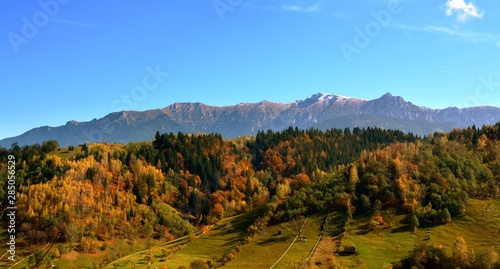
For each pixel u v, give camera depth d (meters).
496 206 160.00
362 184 183.62
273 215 183.38
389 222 159.00
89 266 175.00
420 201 166.25
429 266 122.50
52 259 174.62
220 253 157.50
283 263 136.62
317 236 157.75
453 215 158.00
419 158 196.12
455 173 180.62
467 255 117.75
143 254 170.75
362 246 143.75
